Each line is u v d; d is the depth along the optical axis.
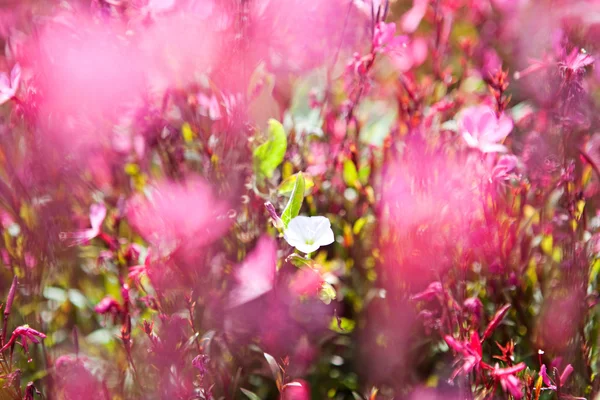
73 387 1.26
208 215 1.28
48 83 1.30
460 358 1.22
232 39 1.30
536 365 1.28
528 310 1.30
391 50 1.30
